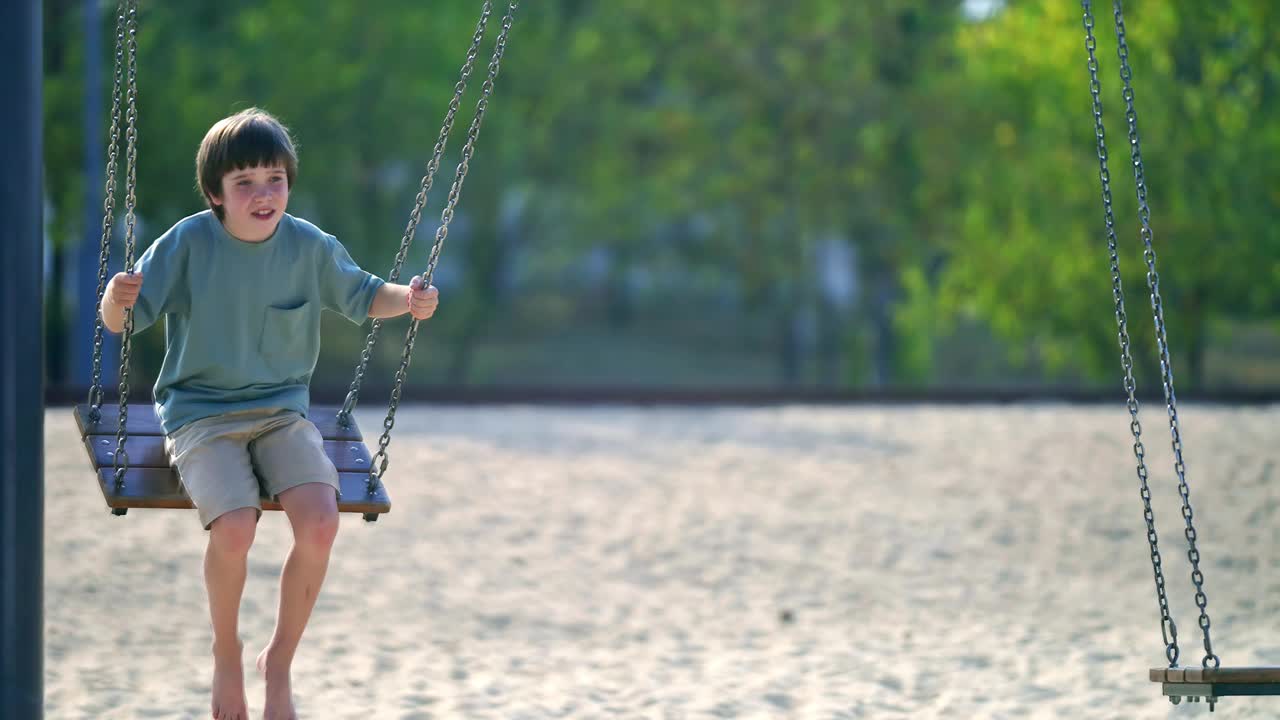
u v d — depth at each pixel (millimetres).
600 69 47469
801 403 23562
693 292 81438
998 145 39062
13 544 5773
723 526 13227
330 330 51500
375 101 43250
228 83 41781
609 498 14430
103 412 6805
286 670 6301
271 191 6094
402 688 8023
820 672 8555
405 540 12359
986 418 20969
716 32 45312
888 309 47281
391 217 46906
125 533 12219
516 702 7762
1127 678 8375
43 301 5898
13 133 5766
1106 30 34469
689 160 47062
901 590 10938
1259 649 9039
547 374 62188
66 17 38656
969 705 7781
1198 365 37188
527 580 11109
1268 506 13953
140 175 39688
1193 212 34562
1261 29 33781
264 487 6219
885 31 45062
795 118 44875
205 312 6180
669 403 23312
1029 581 11219
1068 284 35969
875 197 45156
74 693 7840
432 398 22797
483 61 45625
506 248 56594
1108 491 14852
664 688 8141
